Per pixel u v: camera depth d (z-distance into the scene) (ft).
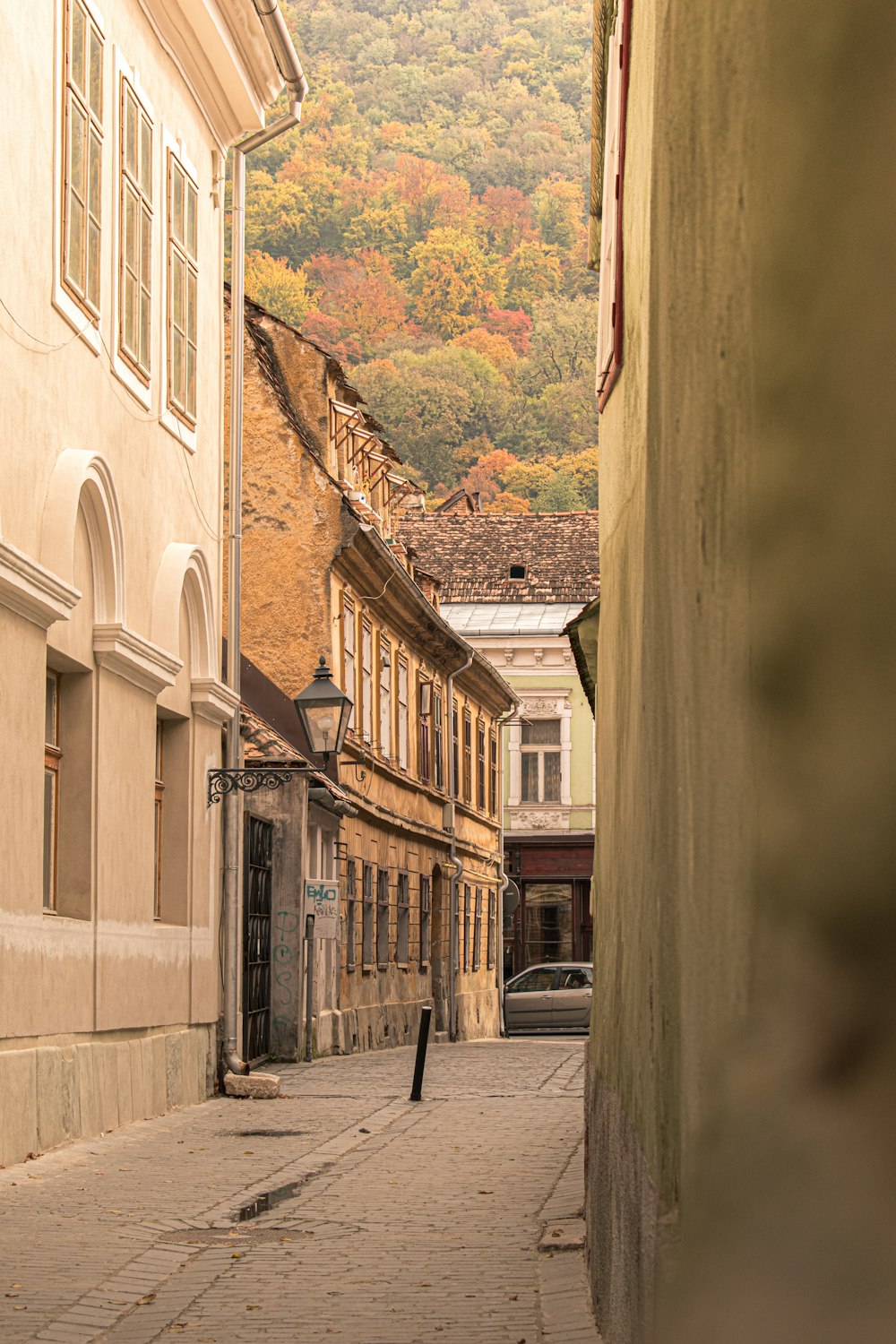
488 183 389.39
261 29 68.85
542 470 321.93
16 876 45.44
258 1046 85.87
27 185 48.06
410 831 130.82
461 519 209.67
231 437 71.97
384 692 123.65
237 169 74.43
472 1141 53.01
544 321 340.59
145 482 60.49
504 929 181.57
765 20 9.44
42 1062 46.80
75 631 51.75
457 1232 35.50
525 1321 26.50
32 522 48.06
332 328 337.52
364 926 115.14
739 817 10.19
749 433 9.86
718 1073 9.31
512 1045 126.82
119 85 58.13
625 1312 20.52
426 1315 27.04
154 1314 27.35
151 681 58.75
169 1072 60.95
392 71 414.00
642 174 22.00
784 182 8.52
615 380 29.14
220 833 69.21
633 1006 20.75
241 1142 51.08
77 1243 33.35
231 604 70.90
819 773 7.14
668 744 16.35
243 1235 35.09
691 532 13.97
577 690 189.47
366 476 131.23
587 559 201.77
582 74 424.05
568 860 189.06
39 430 48.96
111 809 54.85
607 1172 24.38
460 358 329.11
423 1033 68.18
